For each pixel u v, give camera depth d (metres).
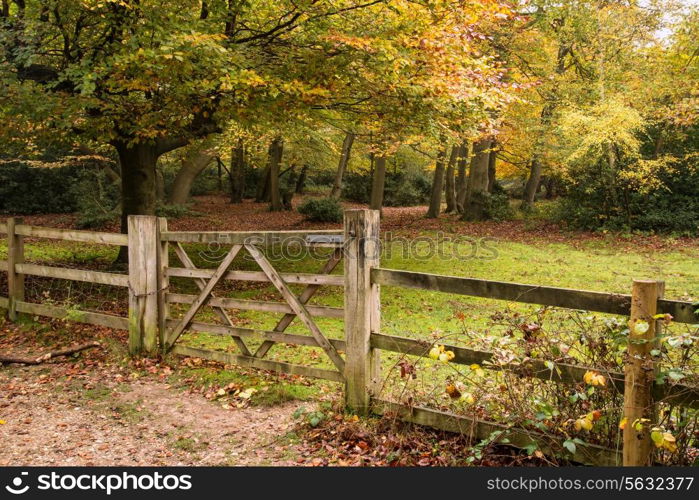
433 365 5.01
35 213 21.98
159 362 5.26
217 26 7.02
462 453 3.32
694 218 14.81
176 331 5.25
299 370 4.38
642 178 15.16
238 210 26.02
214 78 6.91
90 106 7.05
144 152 9.94
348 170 30.44
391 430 3.61
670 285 9.38
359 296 3.87
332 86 7.36
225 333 4.91
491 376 3.95
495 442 3.31
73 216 21.16
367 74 7.41
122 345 5.71
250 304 4.71
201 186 33.47
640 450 2.72
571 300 3.02
